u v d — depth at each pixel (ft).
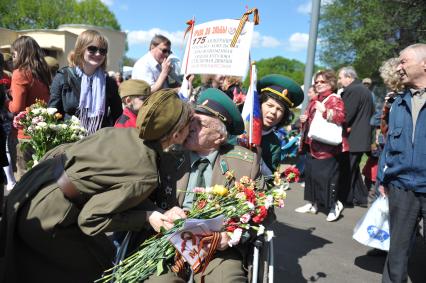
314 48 23.99
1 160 10.50
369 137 18.88
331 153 16.37
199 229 6.52
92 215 6.07
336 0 60.34
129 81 11.12
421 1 47.85
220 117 7.95
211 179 7.73
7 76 15.07
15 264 6.87
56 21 157.17
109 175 6.14
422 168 9.21
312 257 13.35
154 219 6.48
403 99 9.61
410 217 9.54
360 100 18.44
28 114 9.41
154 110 6.31
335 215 17.53
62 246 6.79
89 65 11.01
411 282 12.06
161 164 7.36
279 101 9.45
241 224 6.68
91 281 7.27
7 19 149.69
